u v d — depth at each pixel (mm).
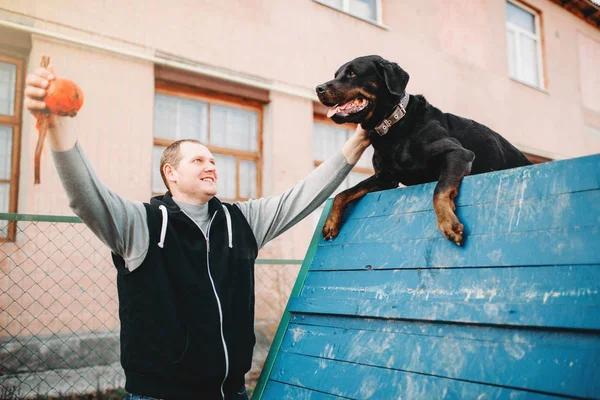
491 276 1494
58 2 4621
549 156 9672
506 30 9359
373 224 1992
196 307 1715
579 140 10406
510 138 8984
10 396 3273
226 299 1794
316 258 2131
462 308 1483
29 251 4027
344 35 6875
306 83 6391
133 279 1703
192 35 5461
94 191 1552
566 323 1254
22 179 4316
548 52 10133
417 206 1858
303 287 2086
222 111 5832
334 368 1734
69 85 1292
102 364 3924
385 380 1570
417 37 7820
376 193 2092
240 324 1848
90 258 4234
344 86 2266
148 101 5062
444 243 1675
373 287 1804
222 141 5793
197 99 5637
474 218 1644
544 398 1226
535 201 1506
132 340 1688
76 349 3898
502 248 1514
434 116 2344
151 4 5199
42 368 3684
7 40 4355
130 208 1723
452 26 8414
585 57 11031
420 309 1583
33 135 4309
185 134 5516
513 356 1337
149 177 4973
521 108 9289
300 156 6238
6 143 4363
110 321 4246
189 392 1689
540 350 1295
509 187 1599
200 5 5559
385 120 2223
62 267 4109
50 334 3879
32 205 4223
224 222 1949
